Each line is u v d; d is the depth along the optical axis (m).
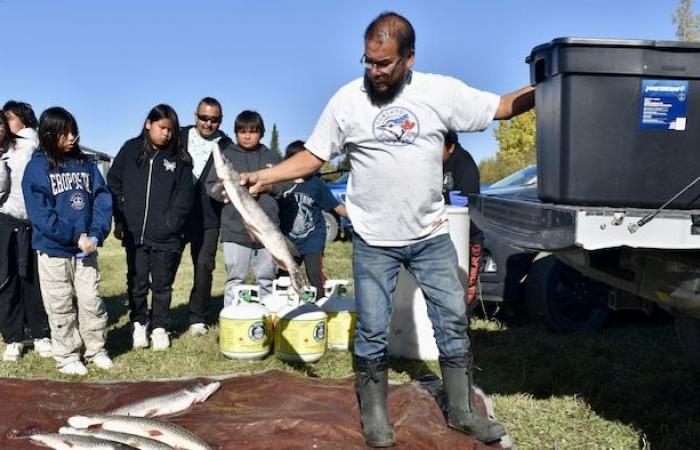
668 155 3.52
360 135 3.53
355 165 3.64
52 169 5.29
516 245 4.08
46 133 5.25
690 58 3.46
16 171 5.89
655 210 3.51
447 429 4.04
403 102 3.48
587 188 3.55
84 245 5.32
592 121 3.51
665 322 7.40
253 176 3.74
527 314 7.62
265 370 5.62
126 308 8.45
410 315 5.93
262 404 4.55
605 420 4.61
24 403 4.54
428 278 3.80
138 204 6.19
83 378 5.52
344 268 11.93
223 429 4.08
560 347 6.39
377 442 3.86
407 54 3.38
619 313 7.47
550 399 5.03
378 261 3.76
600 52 3.45
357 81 3.60
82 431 3.88
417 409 4.30
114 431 3.82
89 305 5.61
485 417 4.03
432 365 5.77
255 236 3.76
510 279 7.06
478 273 6.52
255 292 6.83
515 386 5.34
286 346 5.91
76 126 5.36
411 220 3.64
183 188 6.28
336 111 3.59
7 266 5.88
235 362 5.94
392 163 3.53
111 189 6.31
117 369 5.75
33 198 5.25
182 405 4.44
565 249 3.58
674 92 3.48
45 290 5.44
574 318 6.97
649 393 5.14
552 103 3.65
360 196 3.67
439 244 3.75
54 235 5.29
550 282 6.78
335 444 3.91
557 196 3.67
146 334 6.46
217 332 6.99
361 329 3.87
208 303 6.97
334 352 6.25
